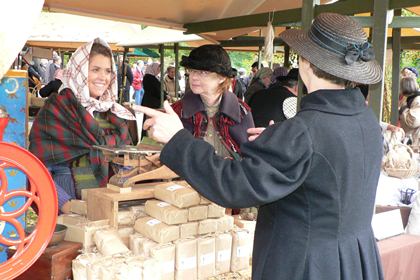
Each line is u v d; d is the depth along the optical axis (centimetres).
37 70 954
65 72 251
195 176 117
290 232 127
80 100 246
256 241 137
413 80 505
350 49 123
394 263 221
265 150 118
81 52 250
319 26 128
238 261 184
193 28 459
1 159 101
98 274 148
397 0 236
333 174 120
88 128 237
